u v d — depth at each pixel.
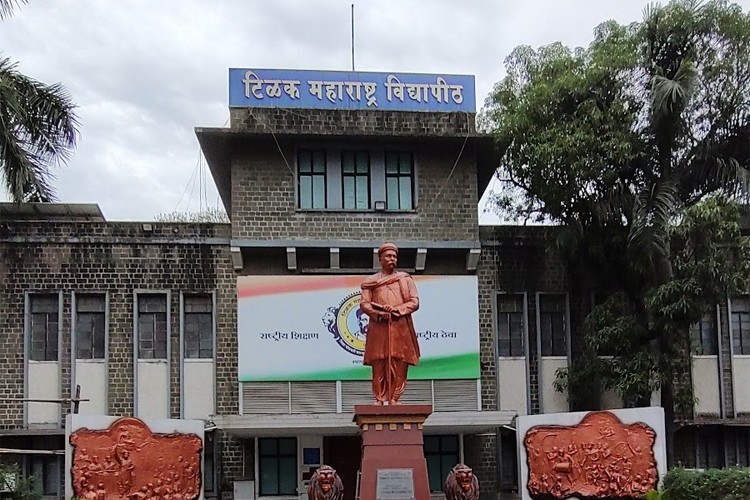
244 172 24.91
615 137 22.33
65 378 24.05
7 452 21.27
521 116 23.38
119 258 24.62
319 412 24.16
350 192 25.25
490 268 25.66
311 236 24.77
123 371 24.19
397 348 16.70
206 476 24.16
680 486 20.59
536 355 25.42
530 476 21.84
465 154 25.64
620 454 21.56
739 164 22.61
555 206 23.53
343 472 24.58
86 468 20.61
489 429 24.06
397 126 25.03
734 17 22.20
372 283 17.00
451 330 24.92
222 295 24.72
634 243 22.22
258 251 24.72
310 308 24.55
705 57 22.50
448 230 25.25
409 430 16.25
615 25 23.31
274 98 24.81
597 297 25.78
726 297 22.12
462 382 24.83
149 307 24.66
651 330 22.97
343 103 25.05
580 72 23.19
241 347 24.22
